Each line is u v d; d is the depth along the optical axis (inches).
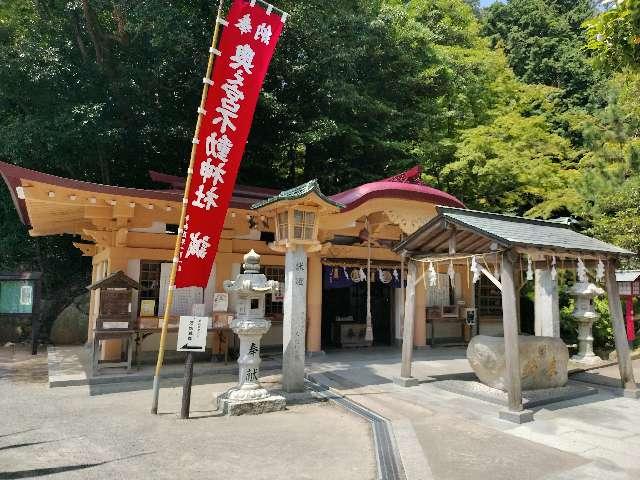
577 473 177.2
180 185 505.0
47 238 684.7
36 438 210.2
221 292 427.8
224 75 264.5
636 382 347.9
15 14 608.1
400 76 719.1
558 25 1130.7
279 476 171.6
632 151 535.2
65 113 528.4
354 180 692.1
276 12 278.5
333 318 600.4
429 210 456.4
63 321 603.5
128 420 241.9
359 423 245.6
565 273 589.3
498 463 187.0
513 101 812.0
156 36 514.6
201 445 204.4
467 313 580.7
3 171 316.8
